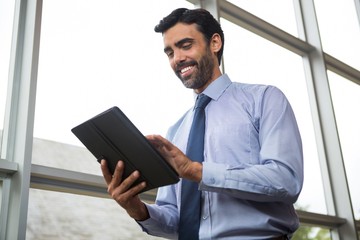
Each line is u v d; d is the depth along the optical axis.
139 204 1.45
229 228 1.36
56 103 2.38
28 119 2.09
